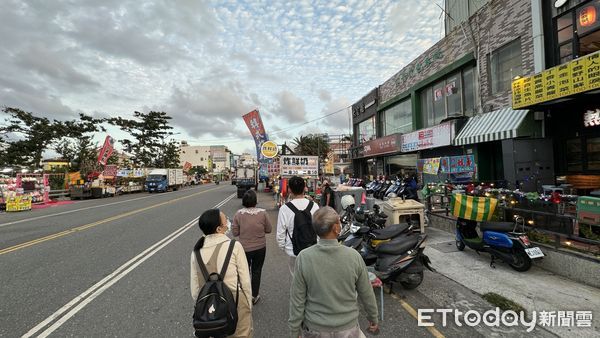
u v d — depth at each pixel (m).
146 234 9.02
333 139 49.78
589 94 6.69
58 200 23.52
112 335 3.42
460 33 12.69
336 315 1.89
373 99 22.61
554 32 8.45
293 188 3.57
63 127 34.78
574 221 4.68
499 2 10.46
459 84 13.27
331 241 2.02
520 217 5.36
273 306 4.12
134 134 49.94
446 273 5.05
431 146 13.53
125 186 31.25
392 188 13.29
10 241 8.40
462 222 6.06
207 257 2.38
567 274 4.59
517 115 9.09
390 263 4.29
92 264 6.08
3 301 4.37
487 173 11.08
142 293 4.60
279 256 6.61
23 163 32.78
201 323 2.10
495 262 5.44
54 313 3.98
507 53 10.27
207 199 21.61
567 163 8.27
